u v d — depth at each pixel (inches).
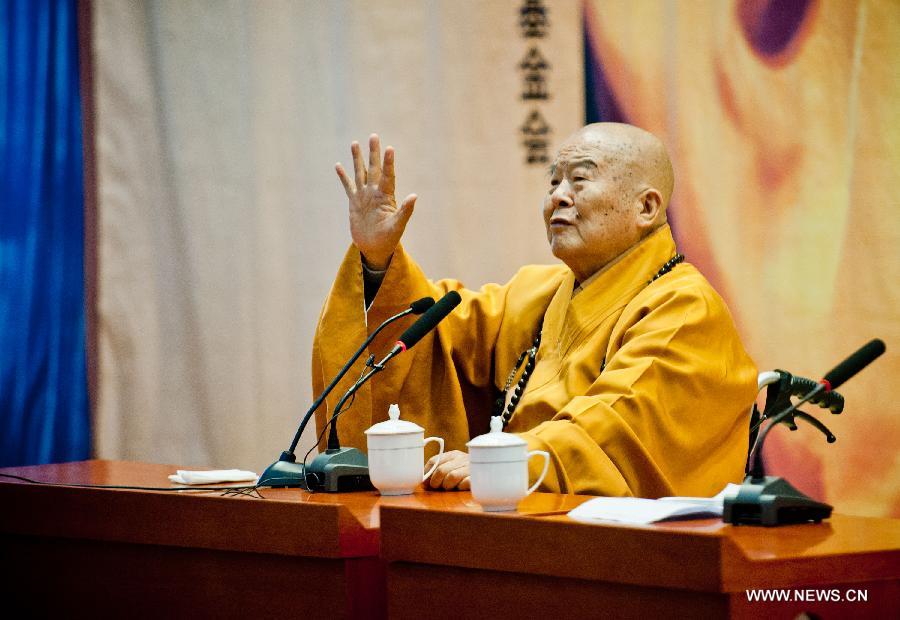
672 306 369.4
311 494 317.1
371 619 261.0
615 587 221.1
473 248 590.6
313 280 587.2
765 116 594.9
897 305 593.0
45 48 565.0
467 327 439.2
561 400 386.9
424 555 247.0
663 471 350.0
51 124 565.0
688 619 211.8
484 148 593.3
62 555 321.7
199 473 346.9
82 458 561.6
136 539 301.1
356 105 592.1
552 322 414.6
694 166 590.9
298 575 266.7
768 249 591.5
